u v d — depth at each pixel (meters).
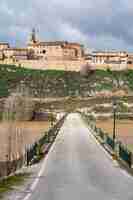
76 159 50.81
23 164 44.66
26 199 24.81
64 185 31.44
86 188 30.09
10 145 67.69
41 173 38.47
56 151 59.81
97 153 57.97
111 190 29.30
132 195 27.34
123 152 47.56
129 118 176.12
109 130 114.81
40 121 149.38
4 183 31.30
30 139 81.88
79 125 122.31
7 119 117.44
